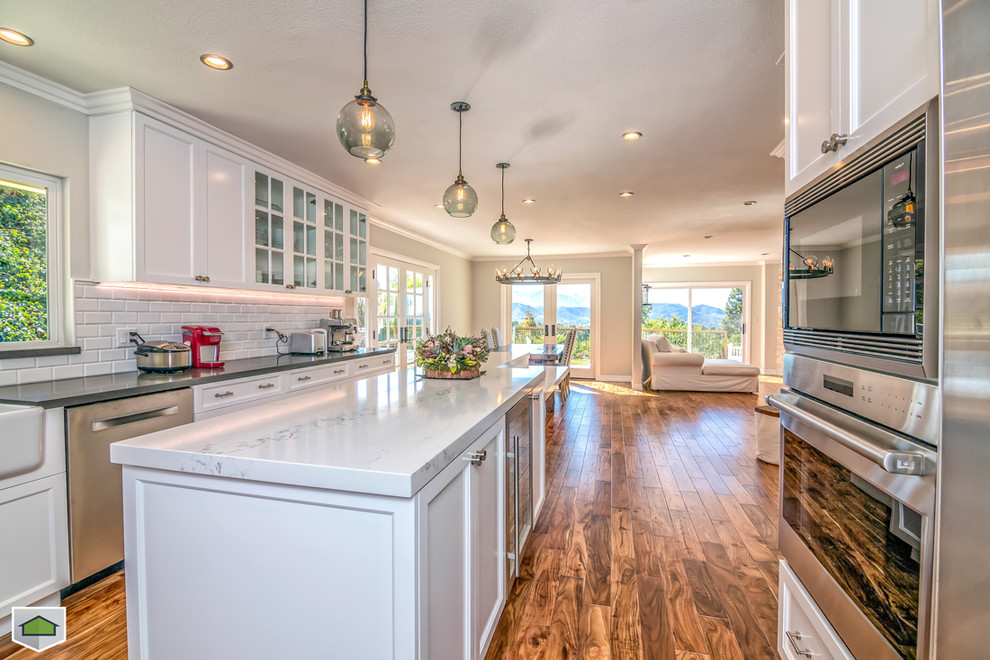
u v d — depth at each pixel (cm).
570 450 430
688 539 258
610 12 182
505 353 432
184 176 274
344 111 175
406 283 659
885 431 89
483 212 519
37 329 236
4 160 220
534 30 193
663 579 218
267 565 116
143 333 282
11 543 175
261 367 304
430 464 112
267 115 272
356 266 455
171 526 123
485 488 163
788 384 142
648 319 1020
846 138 105
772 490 331
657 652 171
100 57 212
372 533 108
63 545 192
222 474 114
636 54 210
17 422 173
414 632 105
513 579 206
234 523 118
